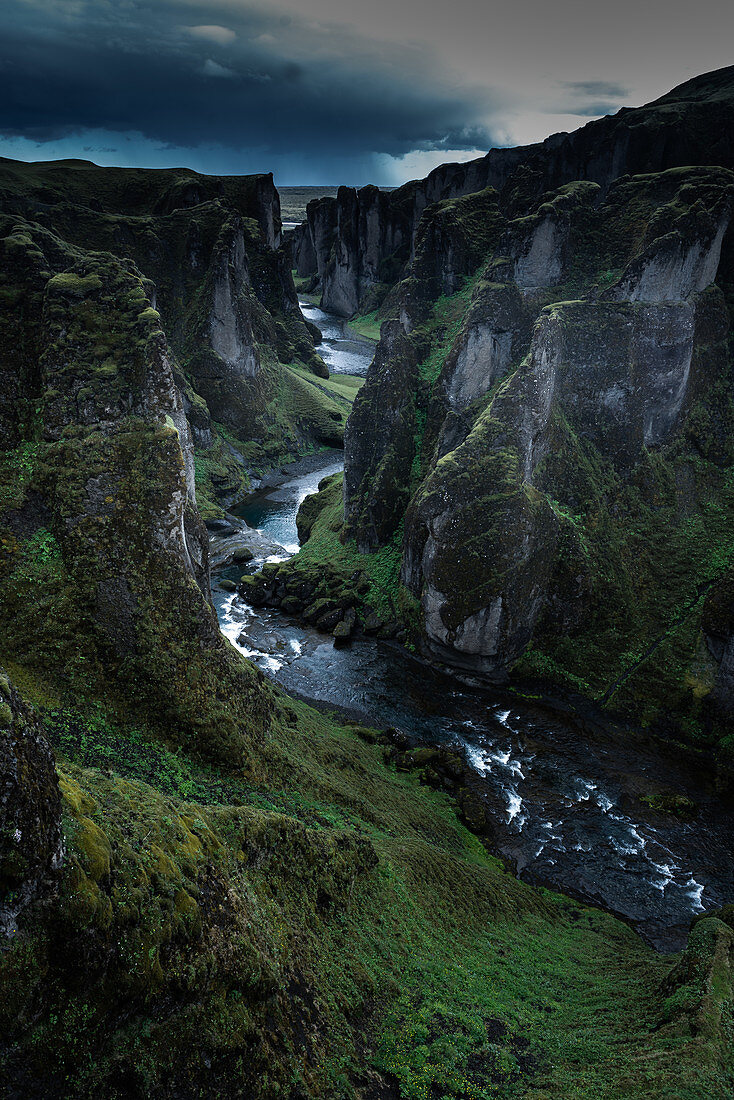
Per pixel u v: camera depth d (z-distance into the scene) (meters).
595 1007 19.94
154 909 12.01
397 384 63.81
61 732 21.81
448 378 60.78
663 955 26.66
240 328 99.06
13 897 9.66
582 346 53.78
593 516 52.91
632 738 44.16
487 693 48.94
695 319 55.62
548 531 49.53
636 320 54.09
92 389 28.61
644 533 53.97
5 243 32.41
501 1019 17.98
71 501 27.00
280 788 25.59
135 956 11.19
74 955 10.31
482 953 21.94
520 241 60.91
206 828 15.74
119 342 29.56
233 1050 11.95
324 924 18.03
